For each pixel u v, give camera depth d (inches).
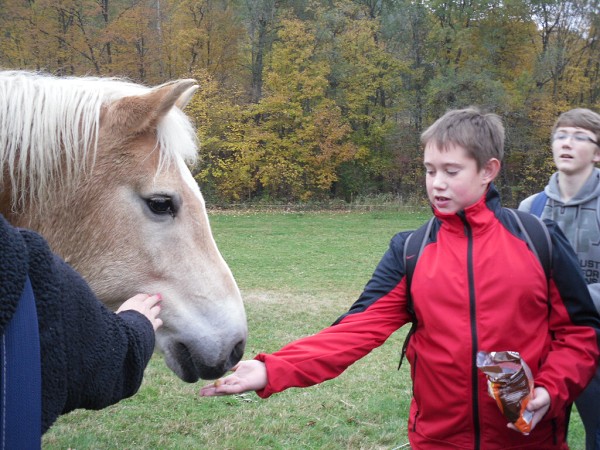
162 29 1382.9
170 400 197.8
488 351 78.4
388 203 1282.0
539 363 80.8
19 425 44.9
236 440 168.2
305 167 1334.9
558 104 1314.0
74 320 51.9
